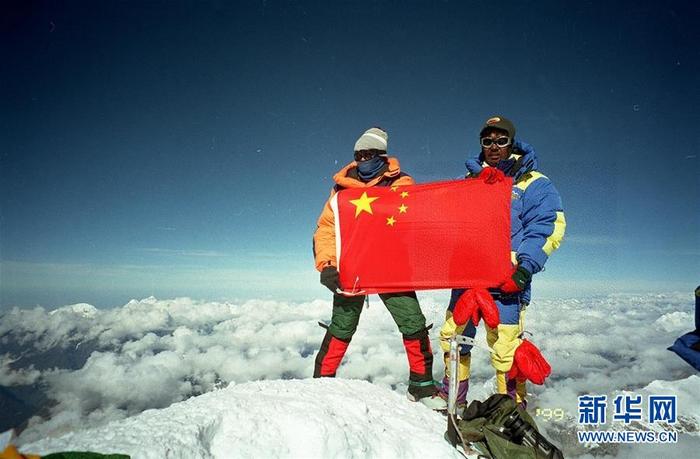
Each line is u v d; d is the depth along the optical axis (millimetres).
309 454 2139
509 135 3467
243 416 2236
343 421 2420
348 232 3602
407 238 3455
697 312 2697
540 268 3268
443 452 2484
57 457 1718
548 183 3406
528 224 3422
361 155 3756
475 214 3369
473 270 3346
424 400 3295
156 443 1858
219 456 2023
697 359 2588
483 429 2598
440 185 3516
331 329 3707
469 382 3721
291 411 2334
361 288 3547
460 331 3484
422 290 3445
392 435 2535
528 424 2592
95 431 2051
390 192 3596
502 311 3324
